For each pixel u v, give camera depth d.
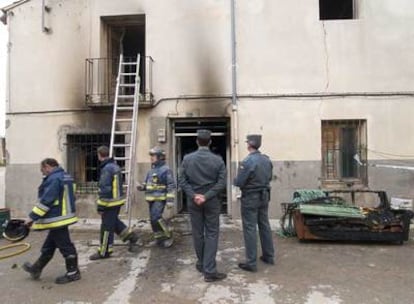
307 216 7.12
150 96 9.11
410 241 7.25
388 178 8.80
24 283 5.29
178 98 9.14
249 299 4.68
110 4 9.42
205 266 5.28
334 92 8.88
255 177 5.65
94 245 7.13
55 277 5.52
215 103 9.09
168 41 9.21
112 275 5.56
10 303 4.64
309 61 8.96
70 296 4.82
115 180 6.39
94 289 5.04
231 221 8.88
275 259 6.21
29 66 9.59
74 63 9.49
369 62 8.88
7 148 9.58
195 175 5.33
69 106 9.47
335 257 6.29
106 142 9.56
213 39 9.12
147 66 9.20
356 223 6.96
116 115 9.06
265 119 8.97
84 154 9.70
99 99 9.41
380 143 8.80
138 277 5.46
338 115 8.87
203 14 9.16
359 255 6.39
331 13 10.23
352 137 9.09
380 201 7.88
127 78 10.04
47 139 9.51
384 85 8.84
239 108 9.02
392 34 8.88
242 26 9.10
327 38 8.95
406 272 5.56
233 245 7.04
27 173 9.51
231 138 9.05
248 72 9.04
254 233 5.67
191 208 5.49
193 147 9.99
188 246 7.03
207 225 5.36
